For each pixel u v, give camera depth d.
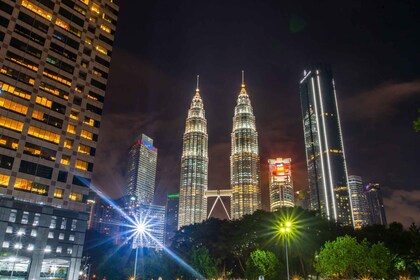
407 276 83.00
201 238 125.69
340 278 78.62
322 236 100.56
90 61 113.06
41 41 102.12
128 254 137.12
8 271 84.50
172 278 111.88
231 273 116.94
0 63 92.56
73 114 104.56
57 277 91.75
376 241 96.25
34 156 93.62
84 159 103.50
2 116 90.56
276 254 95.50
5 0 97.12
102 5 122.81
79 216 98.69
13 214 87.88
